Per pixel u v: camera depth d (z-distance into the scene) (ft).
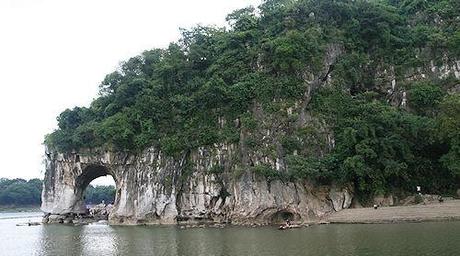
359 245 104.83
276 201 194.80
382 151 188.75
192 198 219.61
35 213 481.05
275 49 219.20
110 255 116.88
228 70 232.12
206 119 229.66
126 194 235.20
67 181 268.41
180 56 254.27
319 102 218.59
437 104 210.18
